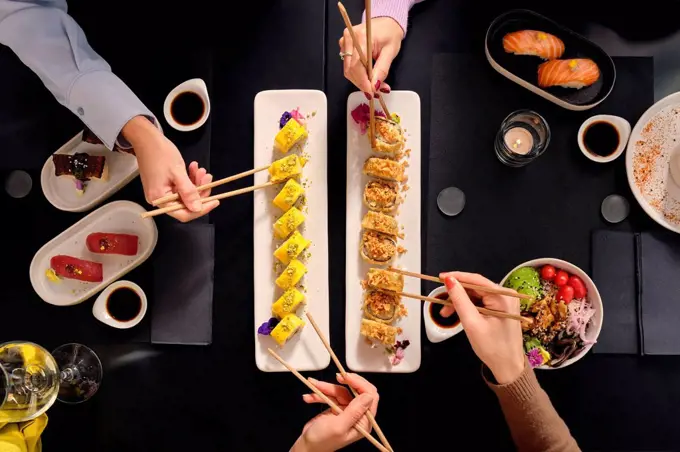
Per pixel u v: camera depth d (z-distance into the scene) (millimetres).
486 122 1207
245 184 1210
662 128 1187
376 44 1129
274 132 1197
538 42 1166
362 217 1195
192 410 1202
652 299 1186
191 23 1211
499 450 1193
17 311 1207
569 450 1021
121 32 1211
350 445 1197
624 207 1196
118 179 1193
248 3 1212
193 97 1199
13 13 1089
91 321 1207
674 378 1188
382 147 1170
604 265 1191
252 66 1211
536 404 1023
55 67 1103
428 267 1205
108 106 1088
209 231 1204
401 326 1182
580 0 1211
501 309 1051
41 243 1214
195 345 1203
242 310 1207
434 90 1207
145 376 1202
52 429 1196
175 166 1088
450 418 1196
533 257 1204
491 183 1207
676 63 1204
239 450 1196
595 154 1191
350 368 1184
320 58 1210
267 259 1191
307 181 1192
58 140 1216
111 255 1201
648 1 1208
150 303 1202
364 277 1190
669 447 1187
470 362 1198
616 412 1190
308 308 1187
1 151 1211
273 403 1199
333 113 1214
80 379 1187
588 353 1190
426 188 1207
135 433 1200
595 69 1169
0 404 1044
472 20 1210
